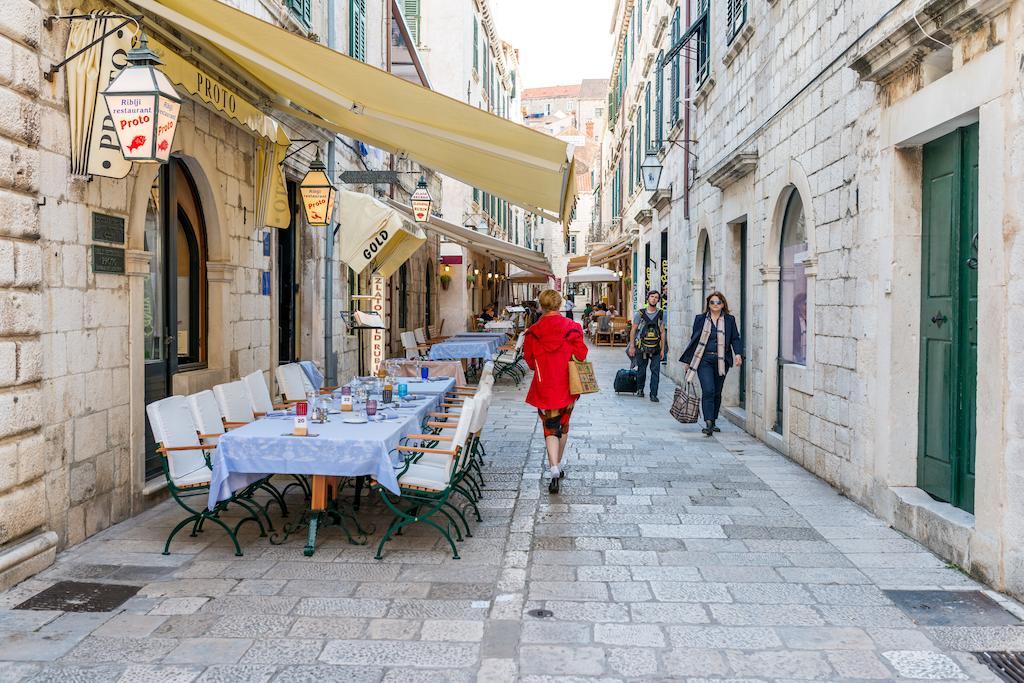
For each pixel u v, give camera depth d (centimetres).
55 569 464
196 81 580
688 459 809
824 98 698
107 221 539
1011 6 407
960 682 335
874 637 379
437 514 598
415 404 672
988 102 429
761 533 550
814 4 729
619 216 2988
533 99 10012
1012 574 420
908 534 538
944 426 528
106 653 356
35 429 456
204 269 755
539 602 424
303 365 855
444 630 385
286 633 380
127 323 571
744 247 1122
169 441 516
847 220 646
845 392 653
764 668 347
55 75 474
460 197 2506
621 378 1366
